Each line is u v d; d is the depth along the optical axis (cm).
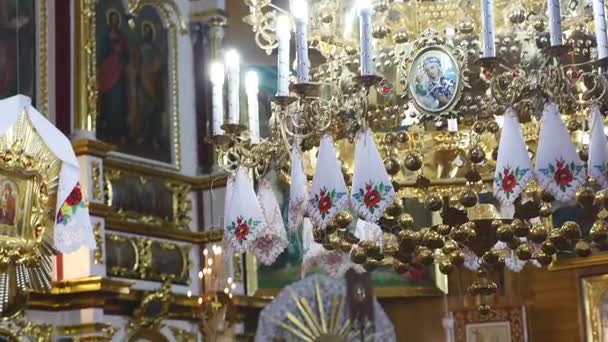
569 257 1680
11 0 1525
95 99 1562
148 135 1698
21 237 1289
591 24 716
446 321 1723
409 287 1769
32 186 1284
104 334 1491
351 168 841
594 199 702
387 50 748
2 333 1404
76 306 1475
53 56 1563
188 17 1800
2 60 1496
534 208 820
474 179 774
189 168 1759
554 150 650
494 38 671
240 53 1753
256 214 772
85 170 1509
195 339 1678
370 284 1770
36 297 1442
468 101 720
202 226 1744
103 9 1639
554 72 657
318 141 784
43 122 1278
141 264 1620
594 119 653
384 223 852
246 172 783
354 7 779
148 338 1595
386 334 1777
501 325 1708
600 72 659
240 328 1709
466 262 953
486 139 841
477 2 784
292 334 1747
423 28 789
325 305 1772
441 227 830
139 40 1706
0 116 1209
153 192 1677
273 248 828
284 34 746
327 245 850
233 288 1697
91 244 1305
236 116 758
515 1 732
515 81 679
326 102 721
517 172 663
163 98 1741
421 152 828
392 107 743
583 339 1664
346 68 759
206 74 1783
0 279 1286
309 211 701
